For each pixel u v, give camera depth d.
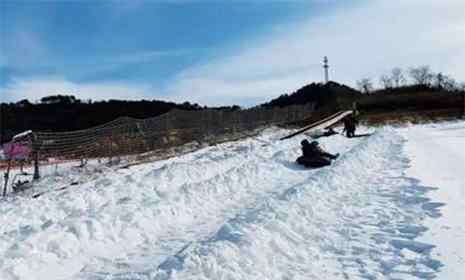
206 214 10.03
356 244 6.93
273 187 13.08
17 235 7.67
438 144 21.61
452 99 58.44
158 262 6.77
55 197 12.77
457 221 7.79
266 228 7.36
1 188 19.28
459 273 5.60
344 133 32.06
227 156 21.45
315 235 7.41
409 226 7.69
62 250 7.15
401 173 13.24
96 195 12.48
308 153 17.12
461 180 11.56
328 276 5.72
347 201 9.91
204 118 38.62
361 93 79.19
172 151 28.41
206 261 5.82
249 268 5.85
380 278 5.59
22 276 6.25
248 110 50.62
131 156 26.56
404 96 63.81
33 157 22.86
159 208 9.48
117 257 7.21
